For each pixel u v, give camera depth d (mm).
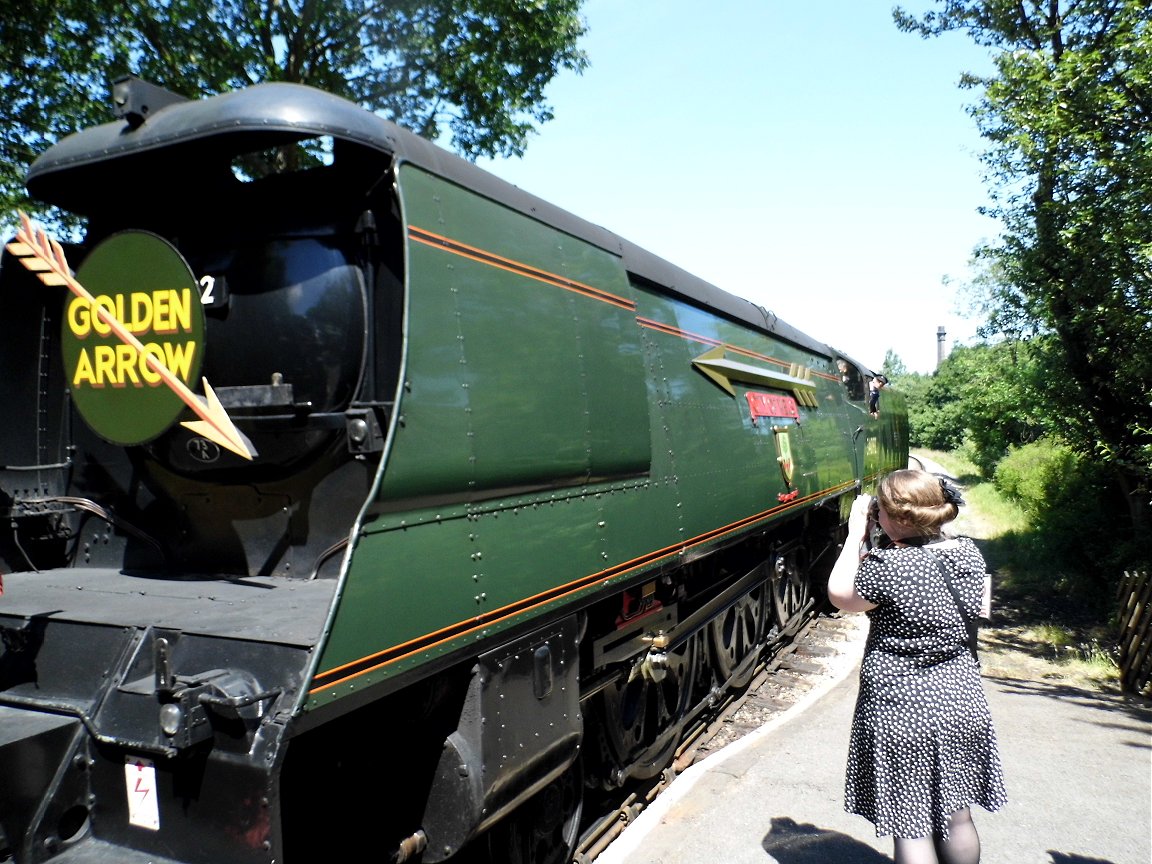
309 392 2844
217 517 3102
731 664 6199
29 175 3121
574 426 3473
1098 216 7812
